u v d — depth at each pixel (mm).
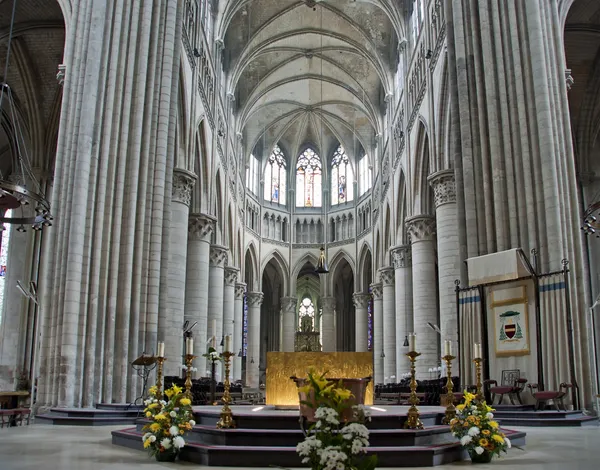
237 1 38500
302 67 48625
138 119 19766
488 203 19125
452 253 25625
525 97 19000
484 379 18078
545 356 16875
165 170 20359
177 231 25828
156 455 9250
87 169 18703
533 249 17875
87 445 11094
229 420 9805
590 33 27656
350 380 10172
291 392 13836
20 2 25891
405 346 37250
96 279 18156
